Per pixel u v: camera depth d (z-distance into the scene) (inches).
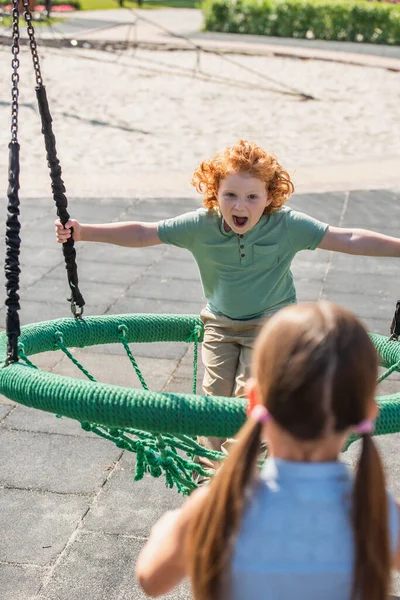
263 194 143.5
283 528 68.9
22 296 302.0
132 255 352.8
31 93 695.7
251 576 69.0
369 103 709.3
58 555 162.2
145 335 170.6
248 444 70.1
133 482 189.5
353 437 112.0
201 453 119.8
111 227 151.7
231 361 153.8
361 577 67.9
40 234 370.0
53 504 179.9
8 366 116.4
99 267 336.8
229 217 144.6
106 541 167.2
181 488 126.6
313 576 68.2
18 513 176.1
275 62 946.1
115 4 1631.4
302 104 697.6
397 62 955.3
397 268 342.3
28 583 153.8
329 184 456.4
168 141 552.1
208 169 146.0
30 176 459.2
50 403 107.8
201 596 70.7
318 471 68.9
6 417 218.1
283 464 69.6
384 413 109.6
